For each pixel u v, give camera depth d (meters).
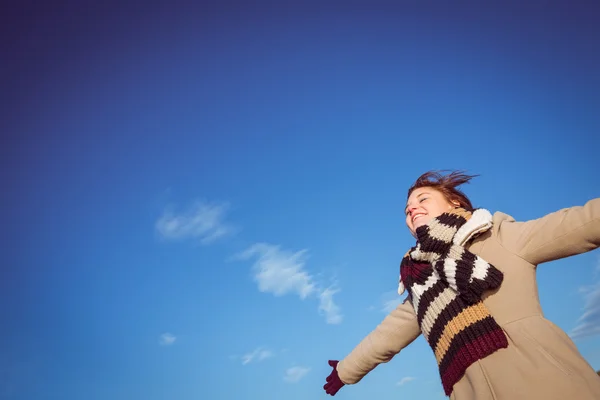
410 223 3.29
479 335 2.54
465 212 2.87
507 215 2.94
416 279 2.87
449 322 2.65
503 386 2.42
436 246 2.77
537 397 2.33
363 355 3.51
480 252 2.77
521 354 2.46
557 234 2.51
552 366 2.37
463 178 3.28
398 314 3.44
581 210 2.47
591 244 2.45
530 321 2.52
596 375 2.37
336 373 3.62
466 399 2.56
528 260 2.62
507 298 2.59
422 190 3.27
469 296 2.60
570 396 2.29
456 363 2.60
